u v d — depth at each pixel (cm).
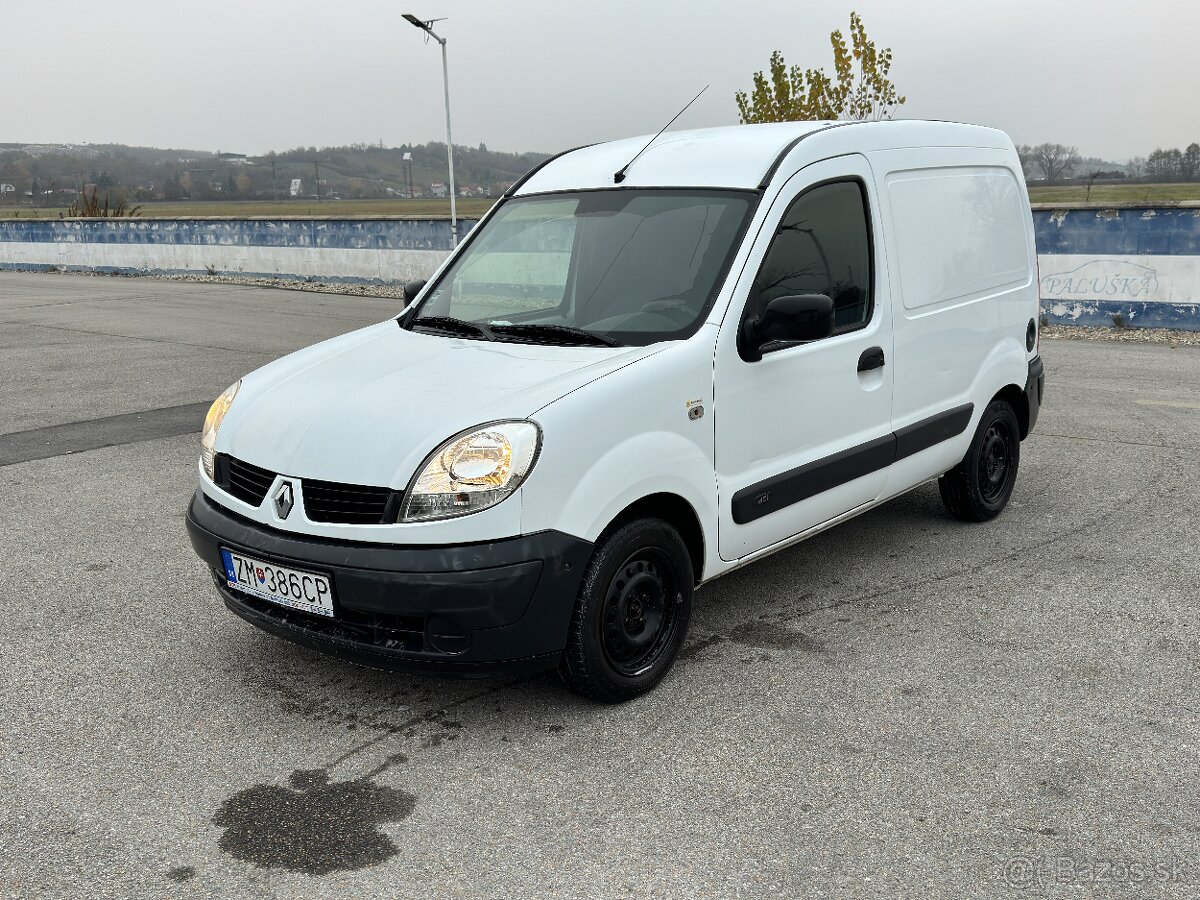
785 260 394
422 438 317
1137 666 382
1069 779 305
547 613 320
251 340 1292
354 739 335
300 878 264
